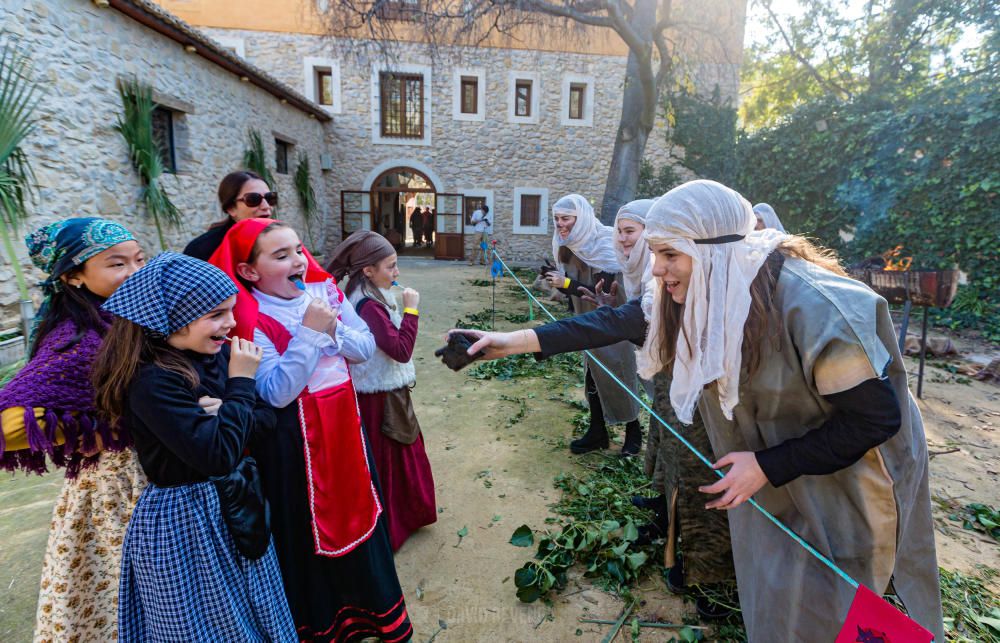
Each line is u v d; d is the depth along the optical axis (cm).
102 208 697
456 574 255
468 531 289
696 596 230
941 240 873
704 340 153
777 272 152
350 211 1667
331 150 1631
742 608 177
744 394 159
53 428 140
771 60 1608
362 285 254
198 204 938
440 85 1634
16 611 224
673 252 150
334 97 1598
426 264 1622
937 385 555
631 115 934
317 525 179
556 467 358
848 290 142
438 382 539
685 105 1469
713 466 162
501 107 1667
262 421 163
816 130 1006
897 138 907
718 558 210
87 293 162
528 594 233
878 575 156
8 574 247
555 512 305
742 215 149
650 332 180
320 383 186
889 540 154
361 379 257
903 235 921
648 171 1588
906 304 534
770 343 149
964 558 269
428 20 989
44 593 152
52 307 159
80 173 662
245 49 1520
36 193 599
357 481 188
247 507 148
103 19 699
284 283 184
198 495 144
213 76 986
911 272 514
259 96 1185
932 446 408
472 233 1741
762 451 153
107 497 152
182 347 144
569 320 197
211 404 148
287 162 1419
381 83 1625
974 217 833
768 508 168
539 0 866
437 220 1711
